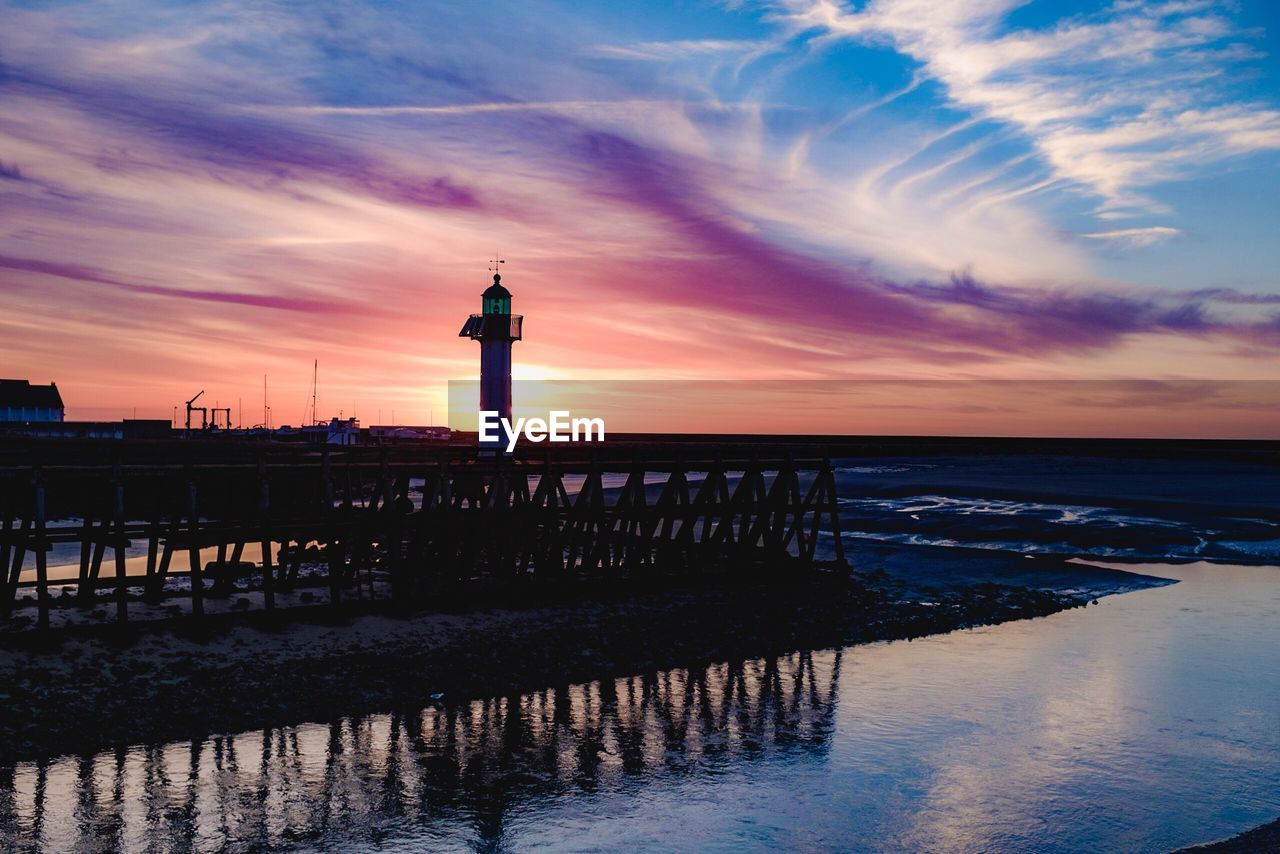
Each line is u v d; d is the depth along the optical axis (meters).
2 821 14.57
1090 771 17.70
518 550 30.59
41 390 90.31
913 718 20.41
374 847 14.31
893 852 14.62
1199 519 51.22
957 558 39.03
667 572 30.06
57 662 19.41
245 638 21.86
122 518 21.05
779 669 23.78
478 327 29.81
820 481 34.06
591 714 20.20
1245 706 21.22
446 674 21.67
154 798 15.52
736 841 14.88
